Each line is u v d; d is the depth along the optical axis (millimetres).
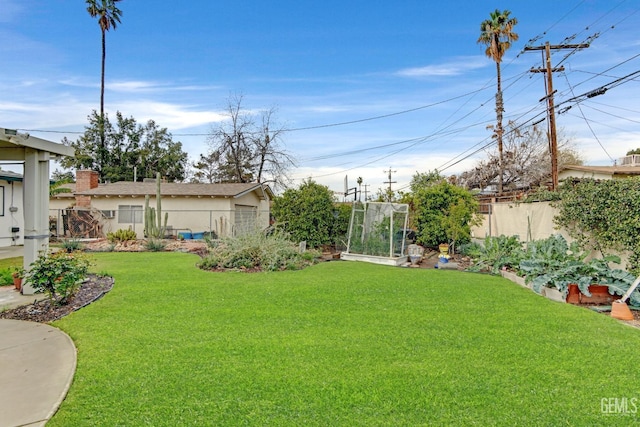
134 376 3355
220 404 2896
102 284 7488
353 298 6445
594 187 7918
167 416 2730
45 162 7086
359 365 3617
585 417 2773
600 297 6723
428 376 3391
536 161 28031
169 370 3477
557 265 7391
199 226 20031
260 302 6109
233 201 20344
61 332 4578
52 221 19812
